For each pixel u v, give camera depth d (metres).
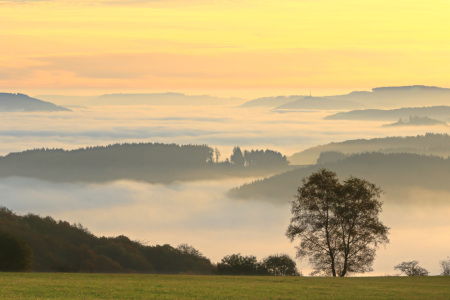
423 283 59.44
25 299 39.91
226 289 48.75
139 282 53.12
